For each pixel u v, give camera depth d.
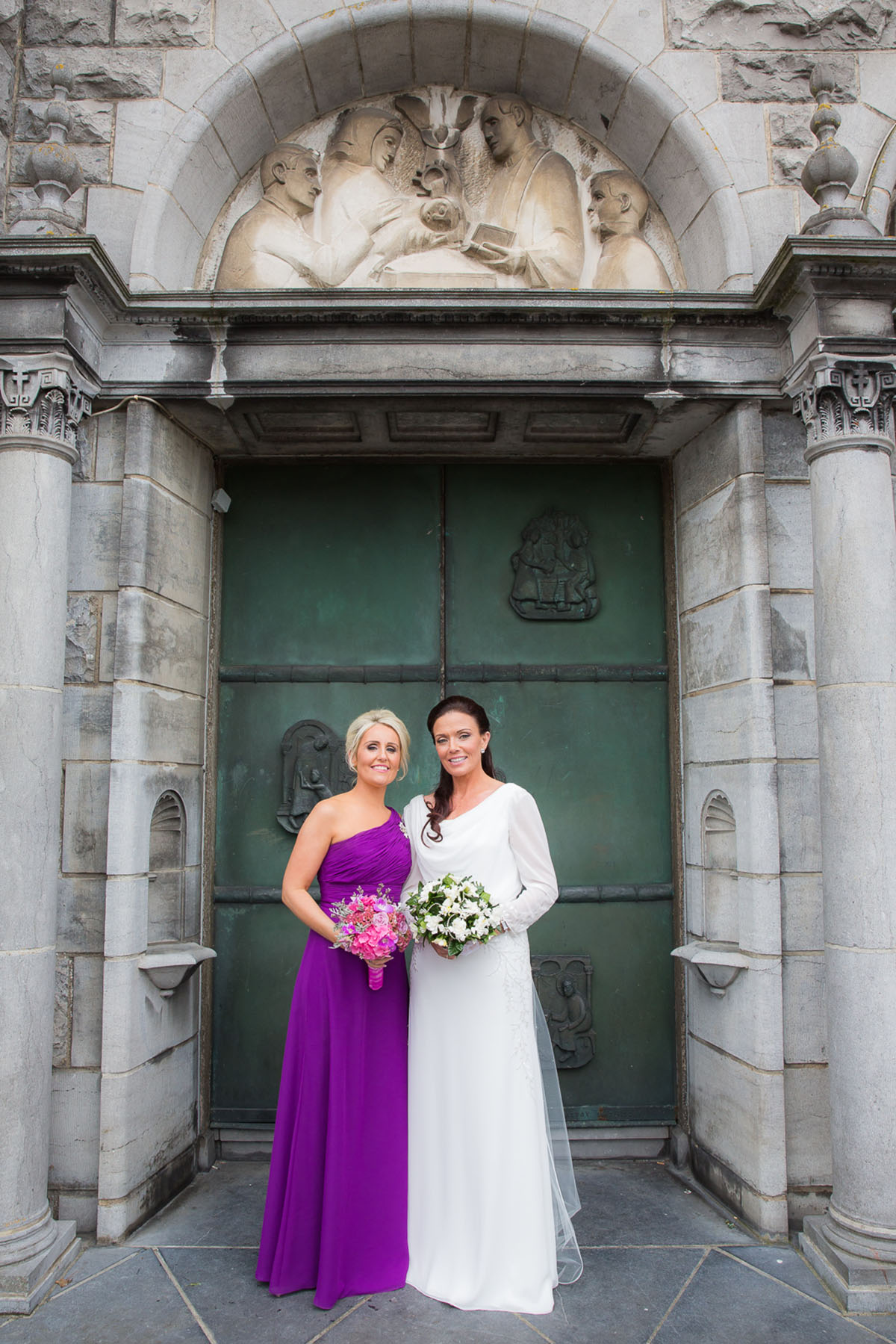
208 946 3.76
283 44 3.37
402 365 3.25
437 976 2.62
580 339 3.28
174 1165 3.38
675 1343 2.38
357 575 3.97
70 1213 2.99
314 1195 2.62
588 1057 3.75
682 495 3.86
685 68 3.43
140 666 3.19
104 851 3.12
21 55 3.39
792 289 3.01
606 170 3.71
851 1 3.43
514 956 2.58
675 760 3.87
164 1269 2.78
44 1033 2.83
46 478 2.96
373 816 2.70
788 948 3.13
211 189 3.55
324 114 3.70
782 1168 3.00
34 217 2.97
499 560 3.99
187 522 3.62
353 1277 2.58
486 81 3.66
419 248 3.65
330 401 3.29
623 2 3.45
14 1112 2.71
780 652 3.25
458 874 2.59
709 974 3.32
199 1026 3.66
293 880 2.61
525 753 3.89
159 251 3.33
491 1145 2.52
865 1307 2.53
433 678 3.90
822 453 3.01
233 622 3.94
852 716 2.86
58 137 3.13
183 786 3.55
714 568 3.52
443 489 4.03
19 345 2.93
